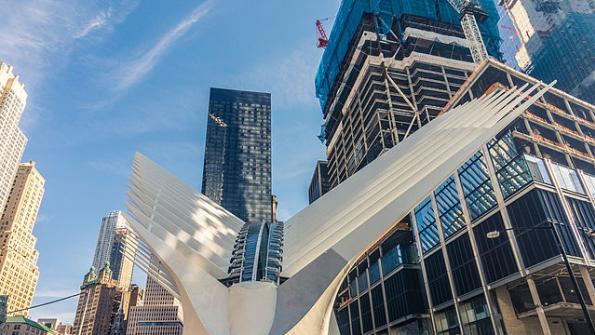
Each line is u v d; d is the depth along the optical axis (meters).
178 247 39.28
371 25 131.12
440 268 65.56
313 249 37.69
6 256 194.25
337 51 149.00
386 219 33.06
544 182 52.06
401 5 132.62
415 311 68.19
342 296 101.88
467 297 58.22
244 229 49.00
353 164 125.88
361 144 120.50
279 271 38.06
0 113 195.88
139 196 45.84
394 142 106.31
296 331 29.58
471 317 57.34
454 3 134.50
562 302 46.75
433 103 113.25
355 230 33.38
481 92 84.06
